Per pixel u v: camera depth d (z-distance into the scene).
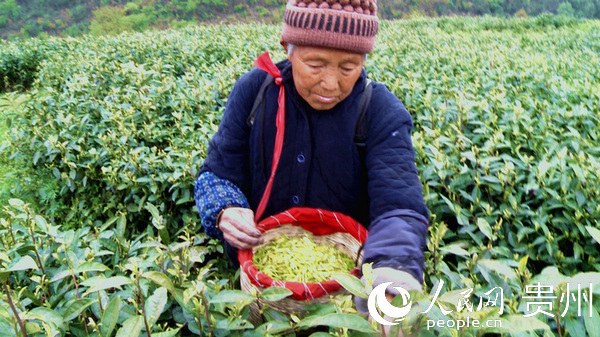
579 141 3.18
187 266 1.92
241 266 1.64
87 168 3.69
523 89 4.93
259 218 1.75
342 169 1.66
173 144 3.74
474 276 1.82
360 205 1.77
